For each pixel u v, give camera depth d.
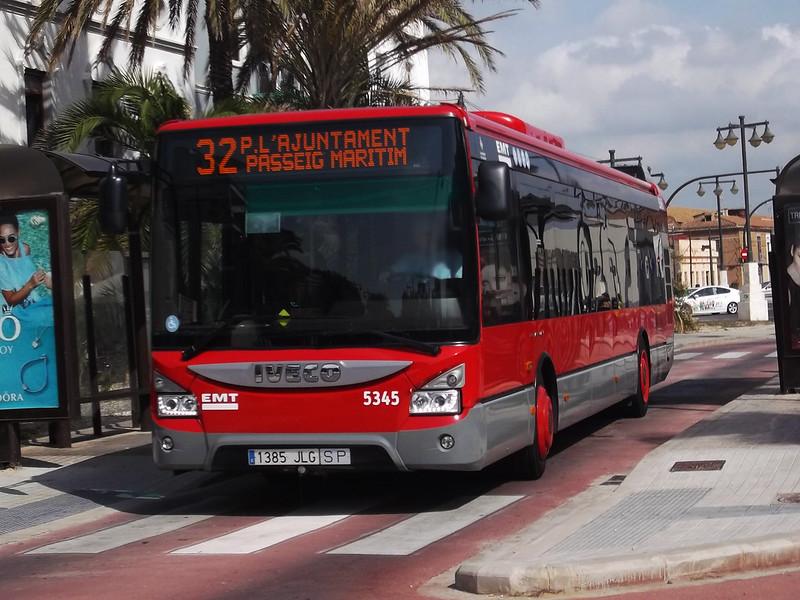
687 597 7.30
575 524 9.55
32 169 14.98
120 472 14.76
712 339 44.28
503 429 11.48
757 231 152.62
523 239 12.57
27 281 14.95
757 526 8.95
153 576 8.73
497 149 12.03
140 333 18.23
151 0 21.42
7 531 11.45
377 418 10.62
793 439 13.79
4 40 21.80
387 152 10.97
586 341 15.11
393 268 10.79
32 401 14.97
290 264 10.93
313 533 10.41
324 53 23.47
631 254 18.39
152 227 11.32
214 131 11.26
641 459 13.20
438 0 23.80
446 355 10.61
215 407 10.93
